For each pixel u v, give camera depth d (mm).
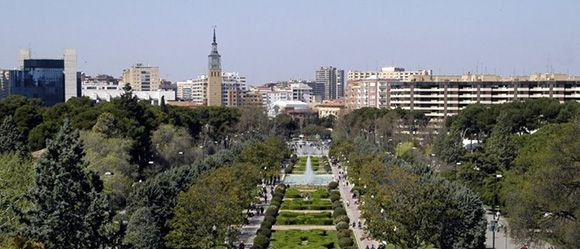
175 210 108500
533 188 101250
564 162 99562
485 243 129750
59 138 74688
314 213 166250
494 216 133250
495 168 169000
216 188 118250
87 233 72812
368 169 163000
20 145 143125
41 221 71000
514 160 165500
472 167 170375
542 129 174625
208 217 108438
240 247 123688
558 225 98500
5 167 113375
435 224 103438
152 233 99438
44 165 72812
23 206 95438
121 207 135500
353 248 124625
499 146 171875
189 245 107438
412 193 105812
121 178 138500
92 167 134625
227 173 143500
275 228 149375
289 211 171625
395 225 104562
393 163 176750
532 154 146625
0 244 79688
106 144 163625
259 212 168750
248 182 161875
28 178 110500
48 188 71875
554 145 101375
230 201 116500
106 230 76500
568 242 95125
